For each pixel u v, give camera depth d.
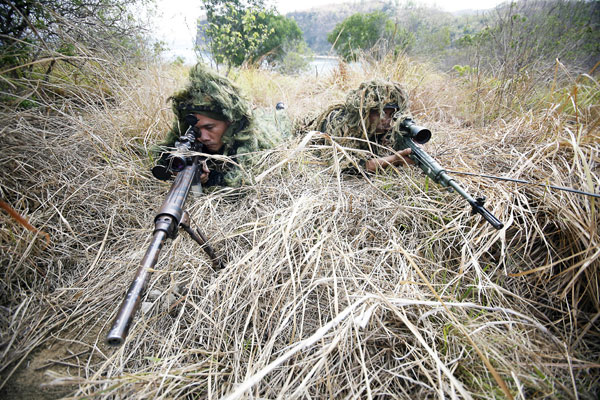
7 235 1.72
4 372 1.36
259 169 2.49
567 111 3.26
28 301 1.62
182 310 1.60
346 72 5.57
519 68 4.36
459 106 4.35
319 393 1.33
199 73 2.16
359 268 1.84
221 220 2.22
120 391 1.31
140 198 2.35
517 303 1.73
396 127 2.70
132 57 3.50
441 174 2.12
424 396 1.32
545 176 2.24
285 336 1.55
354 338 1.48
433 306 1.58
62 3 2.68
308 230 2.04
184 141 2.03
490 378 1.30
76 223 2.12
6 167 1.99
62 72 2.74
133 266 1.87
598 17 5.66
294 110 4.70
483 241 1.98
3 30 2.20
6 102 2.11
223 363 1.47
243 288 1.66
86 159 2.40
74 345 1.52
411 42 6.59
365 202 2.34
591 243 1.64
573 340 1.52
